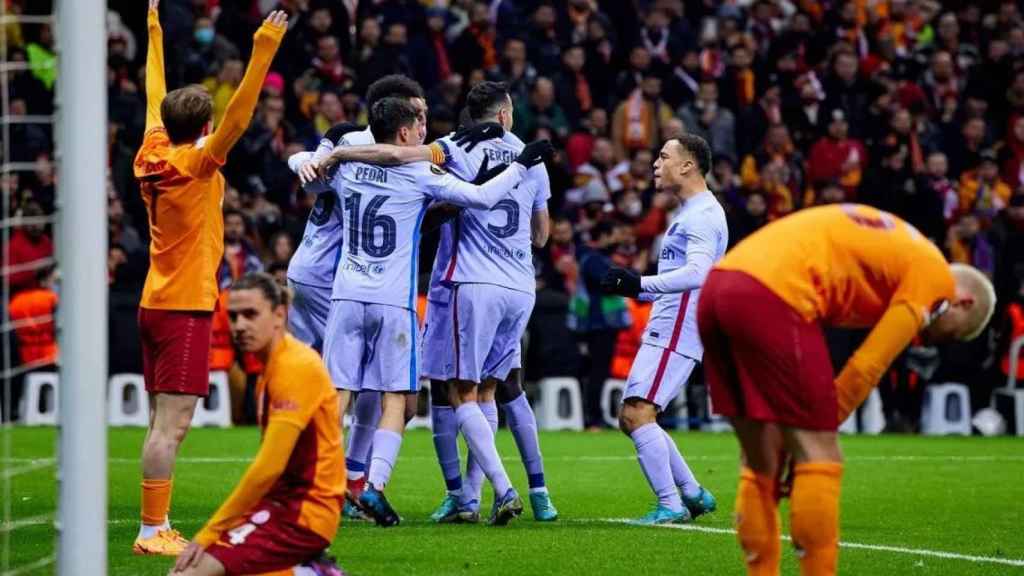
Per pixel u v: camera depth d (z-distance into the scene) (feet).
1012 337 163.02
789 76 187.73
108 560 64.13
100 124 50.85
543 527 76.84
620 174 171.22
